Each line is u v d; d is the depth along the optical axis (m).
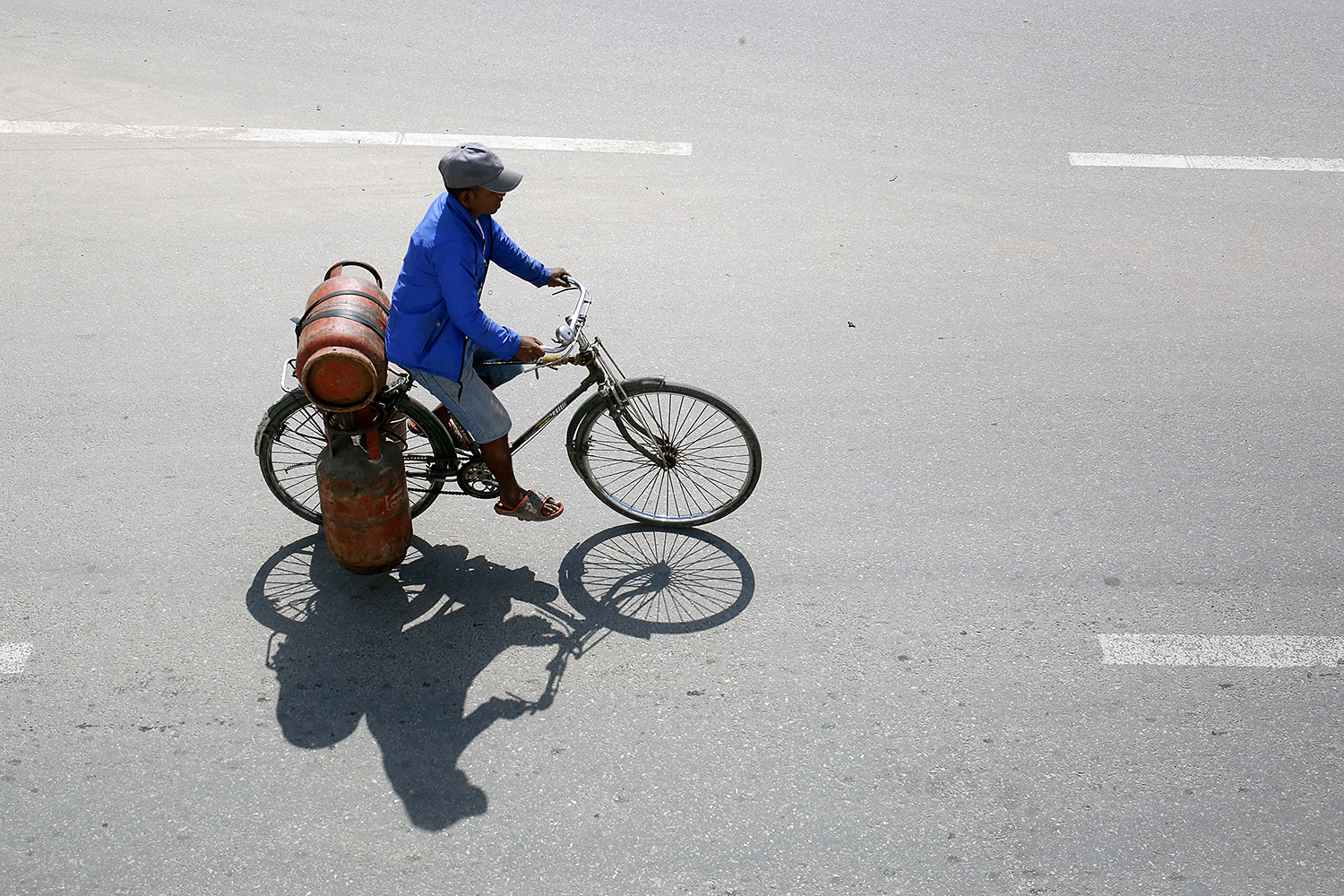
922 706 4.17
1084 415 5.64
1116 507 5.09
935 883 3.61
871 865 3.65
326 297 4.34
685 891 3.58
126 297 6.38
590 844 3.71
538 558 4.84
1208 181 7.56
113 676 4.25
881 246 6.93
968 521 5.01
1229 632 4.47
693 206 7.27
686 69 8.81
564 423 5.56
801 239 6.98
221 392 5.70
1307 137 8.02
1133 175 7.62
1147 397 5.76
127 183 7.42
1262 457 5.38
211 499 5.06
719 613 4.56
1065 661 4.35
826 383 5.84
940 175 7.61
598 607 4.59
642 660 4.36
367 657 4.36
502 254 4.43
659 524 4.98
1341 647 4.41
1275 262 6.81
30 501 5.02
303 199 7.27
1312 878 3.64
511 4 9.77
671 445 4.85
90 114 8.15
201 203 7.22
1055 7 9.76
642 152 7.80
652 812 3.81
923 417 5.62
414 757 3.99
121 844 3.70
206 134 7.95
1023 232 7.07
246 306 6.33
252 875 3.61
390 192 7.35
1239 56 9.02
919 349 6.09
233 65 8.81
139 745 4.01
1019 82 8.68
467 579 4.72
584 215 7.16
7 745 3.99
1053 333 6.22
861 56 9.02
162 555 4.77
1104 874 3.64
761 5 9.78
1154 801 3.85
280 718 4.11
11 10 9.58
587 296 4.56
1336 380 5.88
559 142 7.90
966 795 3.87
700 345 6.09
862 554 4.84
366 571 4.60
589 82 8.63
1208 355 6.06
